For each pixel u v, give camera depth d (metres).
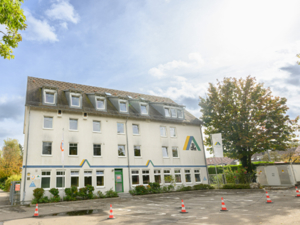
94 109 24.64
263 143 26.66
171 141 29.50
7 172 43.41
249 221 8.46
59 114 22.34
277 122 27.02
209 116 31.20
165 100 36.50
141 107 28.75
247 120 27.80
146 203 17.14
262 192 20.88
